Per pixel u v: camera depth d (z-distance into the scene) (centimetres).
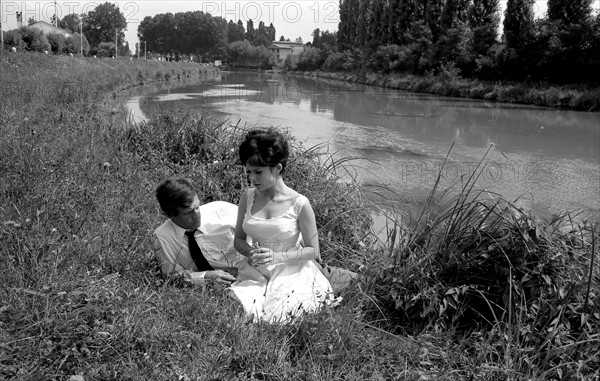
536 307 292
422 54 3469
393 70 3788
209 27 8944
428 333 301
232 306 298
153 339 250
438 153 1055
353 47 5116
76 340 237
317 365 256
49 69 1861
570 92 2180
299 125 1361
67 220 347
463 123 1582
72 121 732
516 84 2634
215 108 1630
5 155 454
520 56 2692
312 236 321
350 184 543
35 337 232
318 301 298
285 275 316
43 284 261
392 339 295
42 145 490
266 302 305
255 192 323
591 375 250
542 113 1930
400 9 4053
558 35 2525
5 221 306
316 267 327
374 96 2625
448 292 309
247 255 323
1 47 2134
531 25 2698
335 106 1975
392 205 621
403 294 323
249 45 8462
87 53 4809
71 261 296
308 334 271
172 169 567
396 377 255
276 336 270
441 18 3353
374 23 4562
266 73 6462
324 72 5622
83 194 387
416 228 372
